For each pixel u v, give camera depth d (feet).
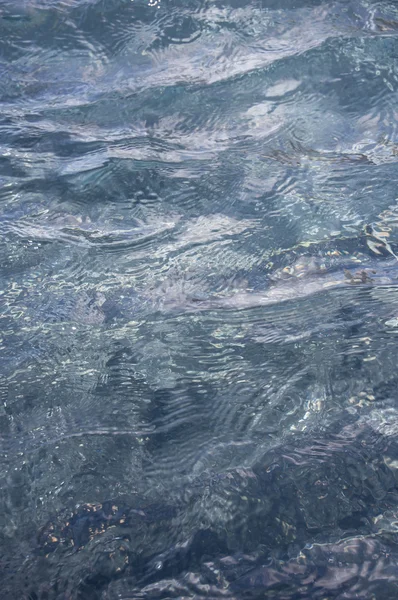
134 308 7.55
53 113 11.50
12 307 7.61
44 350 7.04
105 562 5.09
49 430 6.17
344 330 7.09
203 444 5.98
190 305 7.56
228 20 13.41
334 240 8.39
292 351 6.89
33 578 5.00
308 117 10.91
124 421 6.24
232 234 8.63
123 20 13.56
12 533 5.31
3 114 11.51
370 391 6.39
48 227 8.94
